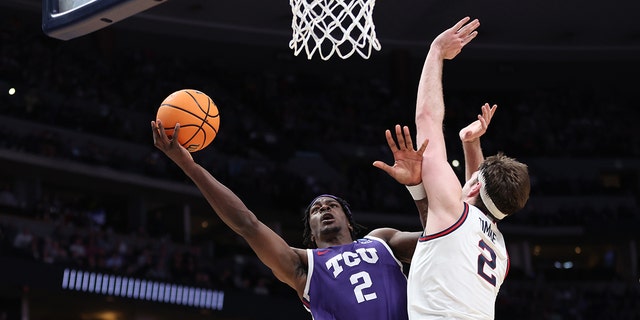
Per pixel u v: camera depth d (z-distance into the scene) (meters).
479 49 28.83
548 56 29.44
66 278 16.27
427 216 3.34
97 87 23.52
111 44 25.47
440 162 3.30
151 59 26.47
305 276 4.00
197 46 27.53
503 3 25.88
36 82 21.69
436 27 27.55
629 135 29.72
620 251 27.02
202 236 23.91
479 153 3.89
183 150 3.72
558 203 27.02
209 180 3.79
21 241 16.69
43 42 24.05
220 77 27.70
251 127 26.05
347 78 29.86
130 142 22.36
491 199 3.39
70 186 20.92
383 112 28.53
